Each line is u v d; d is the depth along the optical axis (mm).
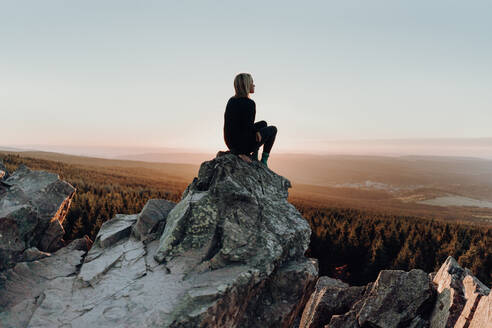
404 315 5410
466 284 5137
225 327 3650
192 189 5426
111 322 3404
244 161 5398
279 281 4309
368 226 31938
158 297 3727
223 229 4477
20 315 3650
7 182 5934
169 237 4582
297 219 5223
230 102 5062
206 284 3801
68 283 4293
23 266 4559
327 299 7188
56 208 5867
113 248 5250
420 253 21516
